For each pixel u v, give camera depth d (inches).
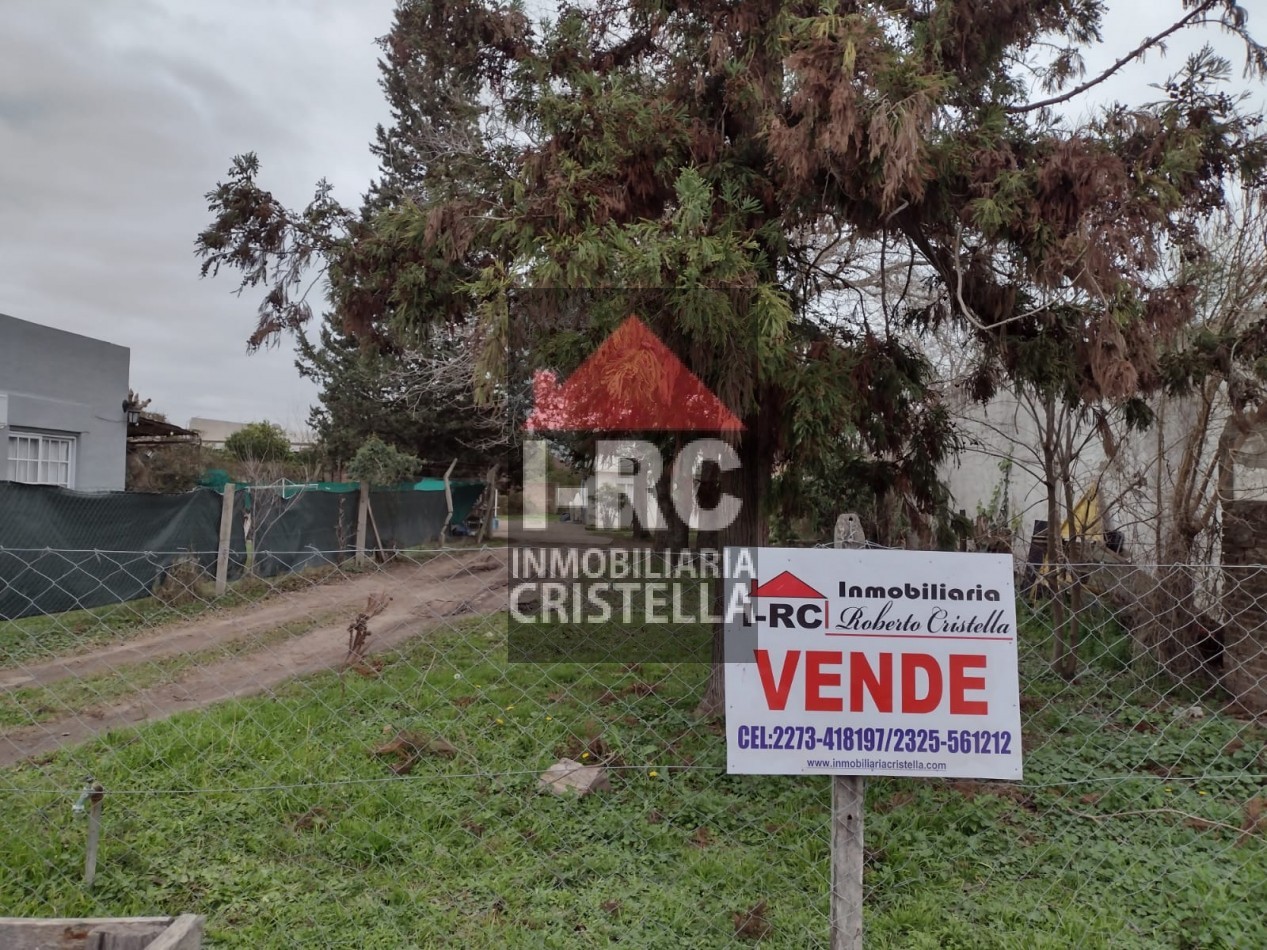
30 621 264.8
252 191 212.8
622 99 185.6
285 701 222.5
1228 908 126.4
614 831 148.7
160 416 842.8
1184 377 224.2
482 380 161.2
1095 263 162.9
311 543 463.5
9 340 460.4
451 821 152.5
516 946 115.1
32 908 123.6
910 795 167.8
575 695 230.5
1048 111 203.6
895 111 154.1
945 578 92.8
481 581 369.4
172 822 149.2
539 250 166.4
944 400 317.1
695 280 149.7
